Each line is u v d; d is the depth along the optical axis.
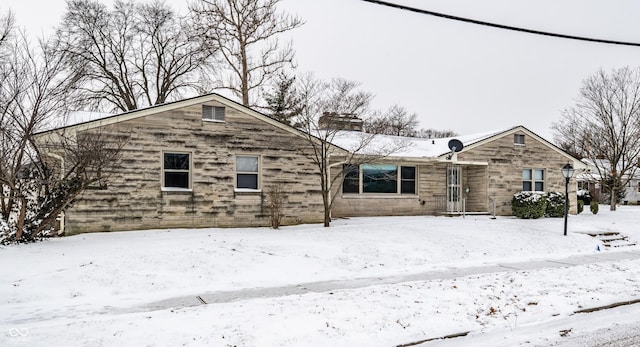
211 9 28.14
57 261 9.05
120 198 13.10
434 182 20.25
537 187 21.56
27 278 7.96
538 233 14.90
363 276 9.27
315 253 10.80
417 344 5.36
